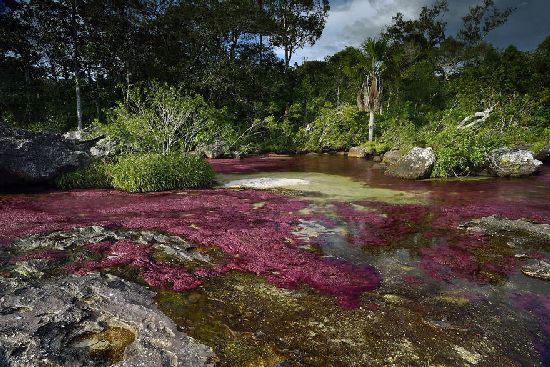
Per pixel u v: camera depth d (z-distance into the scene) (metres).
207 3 37.44
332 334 5.53
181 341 5.16
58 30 32.72
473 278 7.62
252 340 5.31
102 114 37.72
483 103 34.22
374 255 8.81
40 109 36.09
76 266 7.50
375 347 5.23
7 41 33.41
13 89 34.47
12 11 33.28
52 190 15.59
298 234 10.20
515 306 6.50
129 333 5.35
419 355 5.07
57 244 8.55
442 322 5.94
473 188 17.02
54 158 16.34
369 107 33.41
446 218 11.91
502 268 8.12
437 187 17.30
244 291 6.85
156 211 12.27
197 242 9.34
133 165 16.09
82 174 16.45
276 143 35.38
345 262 8.35
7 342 4.86
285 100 42.69
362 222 11.43
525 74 35.28
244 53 42.66
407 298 6.72
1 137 15.14
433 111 40.22
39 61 36.69
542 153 25.52
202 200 13.99
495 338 5.54
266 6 46.03
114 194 14.90
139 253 8.32
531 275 7.73
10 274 7.05
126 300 6.17
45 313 5.62
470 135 20.97
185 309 6.12
